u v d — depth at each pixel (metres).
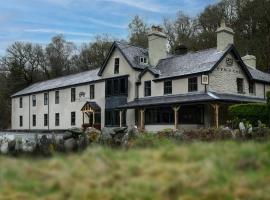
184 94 34.69
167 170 5.98
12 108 63.09
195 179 5.55
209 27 74.12
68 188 5.65
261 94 39.03
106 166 6.34
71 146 14.13
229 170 5.96
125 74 40.22
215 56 34.66
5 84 80.69
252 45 59.38
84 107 44.44
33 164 7.02
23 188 5.82
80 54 91.44
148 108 37.19
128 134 15.63
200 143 7.95
